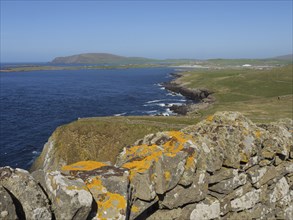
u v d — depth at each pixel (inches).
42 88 5615.2
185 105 3555.6
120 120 1925.4
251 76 4968.0
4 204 235.1
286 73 4830.2
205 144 378.0
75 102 3929.6
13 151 1988.2
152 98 4389.8
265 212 441.4
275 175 449.7
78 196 266.5
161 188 327.3
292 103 2901.1
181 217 359.3
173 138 371.9
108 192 293.7
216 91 4141.2
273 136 450.3
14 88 5590.6
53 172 291.6
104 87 5792.3
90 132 1782.7
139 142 403.2
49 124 2723.9
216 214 384.5
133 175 326.6
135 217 320.8
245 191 414.6
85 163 342.3
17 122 2773.1
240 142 404.5
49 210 263.0
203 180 364.8
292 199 479.8
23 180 261.4
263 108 2738.7
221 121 440.1
